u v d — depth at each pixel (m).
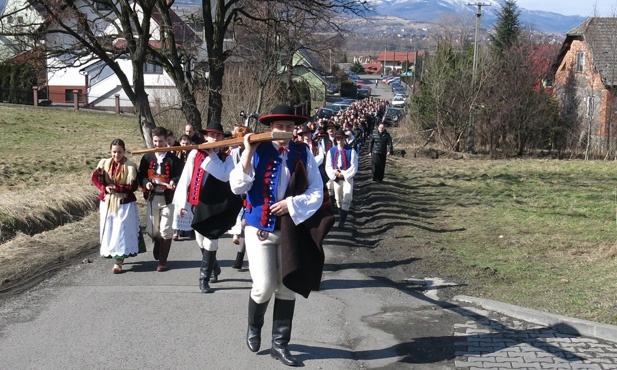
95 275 8.91
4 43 17.38
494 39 62.44
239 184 5.62
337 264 9.96
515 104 36.75
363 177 24.56
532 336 6.55
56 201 13.24
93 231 12.05
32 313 7.25
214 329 6.78
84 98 53.12
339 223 12.89
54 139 32.00
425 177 25.20
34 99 49.94
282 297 5.91
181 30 28.38
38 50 16.73
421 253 10.66
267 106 26.31
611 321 6.59
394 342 6.48
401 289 8.52
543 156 37.75
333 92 71.44
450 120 38.84
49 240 11.10
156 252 9.43
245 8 23.67
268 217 5.64
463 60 39.66
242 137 5.70
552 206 17.06
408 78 94.69
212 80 20.36
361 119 37.00
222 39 20.41
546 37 57.00
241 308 7.49
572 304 7.30
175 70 19.39
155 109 27.17
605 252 10.67
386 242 11.70
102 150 27.58
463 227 13.62
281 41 24.42
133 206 9.02
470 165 31.16
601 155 37.19
